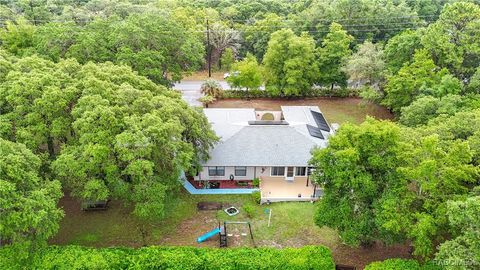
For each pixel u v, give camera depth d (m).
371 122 28.66
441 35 45.84
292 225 32.78
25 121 29.06
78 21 68.62
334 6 69.88
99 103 28.73
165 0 82.31
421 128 31.38
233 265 25.58
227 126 41.00
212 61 72.50
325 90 59.06
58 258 24.47
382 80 50.28
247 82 55.12
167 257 25.66
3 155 24.14
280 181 38.66
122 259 25.30
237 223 32.31
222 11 79.62
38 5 74.88
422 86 43.03
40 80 30.06
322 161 27.55
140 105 30.11
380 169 26.66
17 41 47.81
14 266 23.44
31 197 23.36
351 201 27.06
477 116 30.81
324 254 26.16
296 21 68.75
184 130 33.06
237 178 38.88
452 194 25.09
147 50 46.28
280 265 25.47
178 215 33.69
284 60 54.31
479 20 45.50
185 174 38.91
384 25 67.31
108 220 32.81
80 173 26.77
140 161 27.20
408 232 24.55
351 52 56.00
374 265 25.14
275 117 49.56
